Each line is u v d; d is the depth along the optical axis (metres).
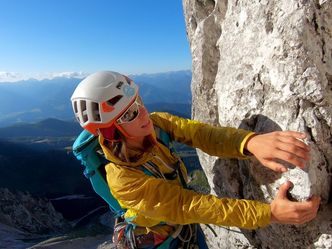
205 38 1.09
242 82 0.94
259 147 0.82
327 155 0.81
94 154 0.95
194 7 1.16
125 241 0.98
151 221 0.93
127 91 0.85
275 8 0.84
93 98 0.83
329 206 0.83
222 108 1.04
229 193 1.09
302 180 0.79
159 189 0.84
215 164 1.12
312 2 0.78
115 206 1.00
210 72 1.10
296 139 0.77
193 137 1.00
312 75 0.78
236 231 1.12
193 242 1.02
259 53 0.88
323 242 0.82
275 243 0.96
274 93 0.85
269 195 0.90
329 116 0.79
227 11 1.04
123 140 0.87
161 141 0.99
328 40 0.80
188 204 0.82
